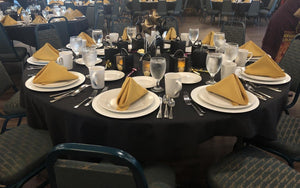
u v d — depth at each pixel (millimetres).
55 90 1197
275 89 1230
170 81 1042
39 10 4871
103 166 643
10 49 2953
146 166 1114
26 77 1410
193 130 953
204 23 8102
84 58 1349
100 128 983
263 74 1352
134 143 976
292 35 2799
